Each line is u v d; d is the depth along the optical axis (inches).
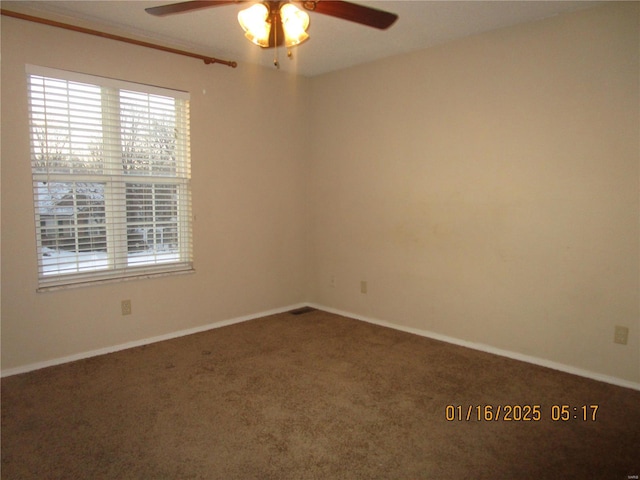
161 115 130.6
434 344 133.1
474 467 73.4
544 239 114.6
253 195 155.8
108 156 120.7
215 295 147.7
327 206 168.4
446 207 133.3
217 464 73.9
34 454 75.8
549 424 86.8
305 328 148.5
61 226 113.5
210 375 109.3
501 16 110.2
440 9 106.1
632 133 100.3
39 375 107.7
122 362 116.6
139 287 129.2
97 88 117.2
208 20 113.9
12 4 103.2
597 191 105.7
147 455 76.1
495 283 124.3
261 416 89.5
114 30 118.1
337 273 167.3
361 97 153.5
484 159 124.1
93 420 87.2
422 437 82.3
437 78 132.6
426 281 140.0
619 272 103.9
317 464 74.1
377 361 119.3
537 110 113.6
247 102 151.1
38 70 106.2
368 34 123.2
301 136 170.2
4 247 105.5
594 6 103.3
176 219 137.2
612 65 101.9
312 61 149.6
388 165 147.4
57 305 114.2
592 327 108.4
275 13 74.8
